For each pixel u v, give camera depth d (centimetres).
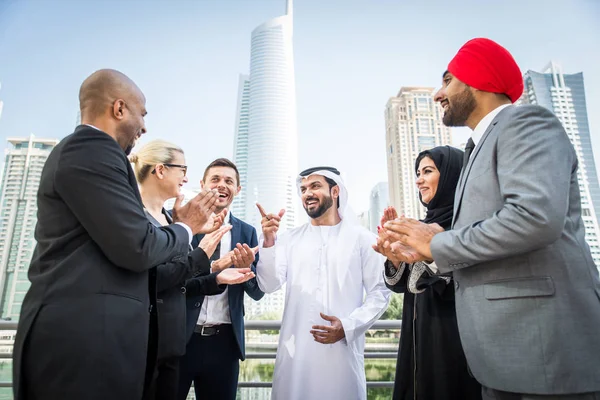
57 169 118
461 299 123
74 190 116
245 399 450
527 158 107
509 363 106
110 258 118
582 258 108
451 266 115
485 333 112
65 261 115
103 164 121
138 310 125
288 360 211
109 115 140
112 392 112
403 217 135
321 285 223
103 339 113
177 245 139
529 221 99
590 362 100
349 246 233
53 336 108
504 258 113
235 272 193
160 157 204
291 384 205
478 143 129
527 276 108
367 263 231
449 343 162
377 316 209
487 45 137
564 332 101
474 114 141
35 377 106
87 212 115
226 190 246
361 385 210
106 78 141
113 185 121
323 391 201
